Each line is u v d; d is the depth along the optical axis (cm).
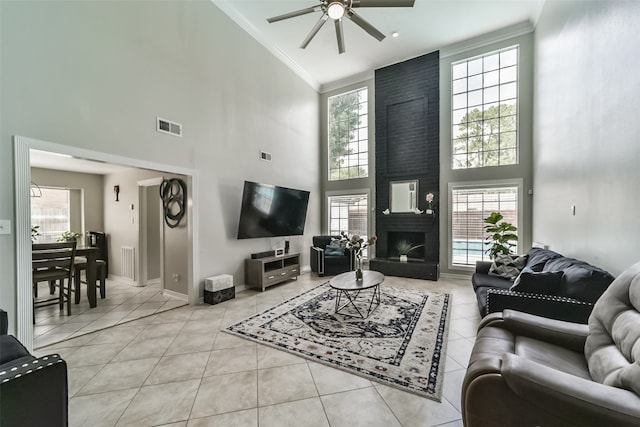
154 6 320
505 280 332
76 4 253
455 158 537
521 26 463
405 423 153
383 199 587
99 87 270
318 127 675
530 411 106
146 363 217
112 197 504
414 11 429
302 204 547
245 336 264
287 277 478
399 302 365
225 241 415
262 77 491
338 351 233
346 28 465
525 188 471
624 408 88
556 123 341
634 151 182
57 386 116
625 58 192
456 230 530
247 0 406
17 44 217
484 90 512
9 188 212
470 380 122
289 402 171
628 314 123
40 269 330
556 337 155
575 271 209
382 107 588
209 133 390
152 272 486
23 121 220
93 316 321
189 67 362
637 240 180
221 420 157
